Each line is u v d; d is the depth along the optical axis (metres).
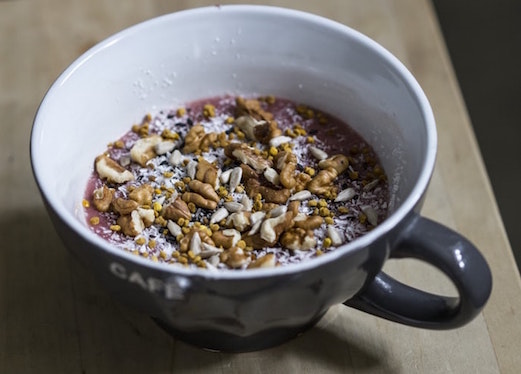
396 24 0.49
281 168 0.39
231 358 0.37
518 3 0.69
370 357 0.37
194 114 0.43
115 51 0.40
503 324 0.38
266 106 0.43
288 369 0.37
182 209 0.38
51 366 0.37
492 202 0.42
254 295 0.32
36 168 0.35
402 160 0.38
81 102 0.39
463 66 0.67
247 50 0.42
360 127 0.41
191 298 0.32
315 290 0.33
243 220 0.37
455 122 0.45
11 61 0.48
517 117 0.64
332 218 0.38
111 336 0.38
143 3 0.50
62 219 0.33
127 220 0.37
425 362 0.37
